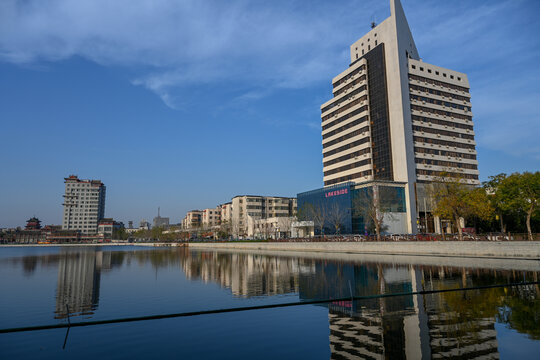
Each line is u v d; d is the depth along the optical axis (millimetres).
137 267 44375
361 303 17750
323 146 108562
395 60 87312
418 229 79125
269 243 85312
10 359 10555
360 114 93562
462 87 97562
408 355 10031
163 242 166250
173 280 29828
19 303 19906
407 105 85875
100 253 91750
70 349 11461
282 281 27312
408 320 13969
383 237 63969
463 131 94188
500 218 62344
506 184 53656
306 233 105938
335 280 26953
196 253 82125
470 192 54906
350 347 10945
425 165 84625
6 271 40500
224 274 33406
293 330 13133
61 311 17531
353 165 94750
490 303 16922
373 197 75938
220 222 181250
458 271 30391
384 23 91500
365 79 94250
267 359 10109
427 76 91688
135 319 15523
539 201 49844
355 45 101438
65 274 36594
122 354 10891
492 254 40812
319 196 97438
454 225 76875
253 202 162125
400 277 27266
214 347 11375
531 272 29000
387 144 86750
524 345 10648
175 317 15859
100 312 17156
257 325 14039
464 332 12164
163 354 10797
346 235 80562
